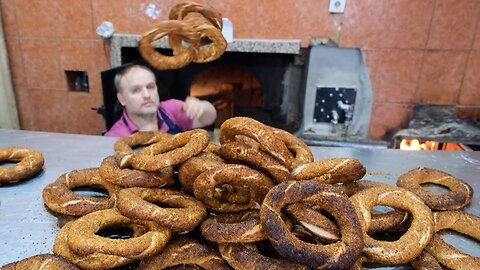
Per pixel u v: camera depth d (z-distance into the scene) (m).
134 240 0.76
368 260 0.80
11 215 0.95
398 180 1.15
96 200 0.94
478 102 2.23
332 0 2.07
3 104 2.45
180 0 2.15
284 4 2.11
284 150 0.91
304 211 0.78
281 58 2.29
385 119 2.32
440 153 1.43
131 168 1.01
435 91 2.22
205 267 0.79
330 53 2.21
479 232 0.91
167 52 2.27
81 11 2.23
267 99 2.40
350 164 0.90
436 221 0.93
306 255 0.69
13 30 2.33
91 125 2.54
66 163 1.24
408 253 0.78
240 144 0.92
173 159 0.92
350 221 0.76
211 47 1.15
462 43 2.10
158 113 2.00
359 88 2.27
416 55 2.15
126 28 2.24
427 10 2.05
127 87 1.85
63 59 2.37
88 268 0.75
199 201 0.90
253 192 0.87
